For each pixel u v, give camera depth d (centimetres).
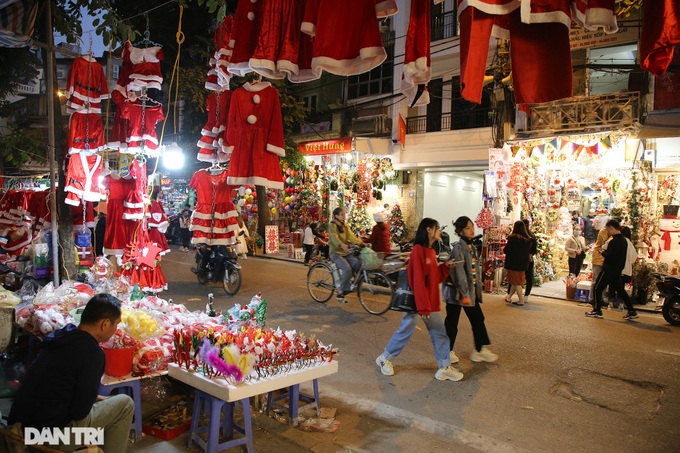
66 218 646
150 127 627
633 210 1098
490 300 1051
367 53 302
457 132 1555
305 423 434
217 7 588
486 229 1156
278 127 452
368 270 902
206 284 1145
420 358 637
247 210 1992
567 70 273
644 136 1060
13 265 750
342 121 1906
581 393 529
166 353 423
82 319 310
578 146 1101
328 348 442
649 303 1023
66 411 288
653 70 258
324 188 1744
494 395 519
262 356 386
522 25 284
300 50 368
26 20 523
